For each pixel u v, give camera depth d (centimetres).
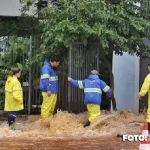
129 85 2372
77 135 1723
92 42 1984
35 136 1703
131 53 2045
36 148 1471
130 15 2009
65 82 2152
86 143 1565
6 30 2953
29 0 2509
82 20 1889
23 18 2830
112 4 2025
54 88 1928
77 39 1916
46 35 1916
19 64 2364
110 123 1856
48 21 1944
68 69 2070
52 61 1908
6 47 2416
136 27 1925
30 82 2372
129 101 2375
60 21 1911
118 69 2373
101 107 2414
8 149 1453
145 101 2361
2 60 2394
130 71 2373
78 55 2039
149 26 1983
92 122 1833
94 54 2050
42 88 1909
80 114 2016
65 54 2069
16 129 1853
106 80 2400
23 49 2386
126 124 1894
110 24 1941
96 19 1905
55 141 1602
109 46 1991
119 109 2367
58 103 2150
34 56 2164
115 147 1491
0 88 2348
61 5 2105
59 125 1812
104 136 1702
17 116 2261
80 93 2091
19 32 2891
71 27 1830
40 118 2062
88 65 2059
